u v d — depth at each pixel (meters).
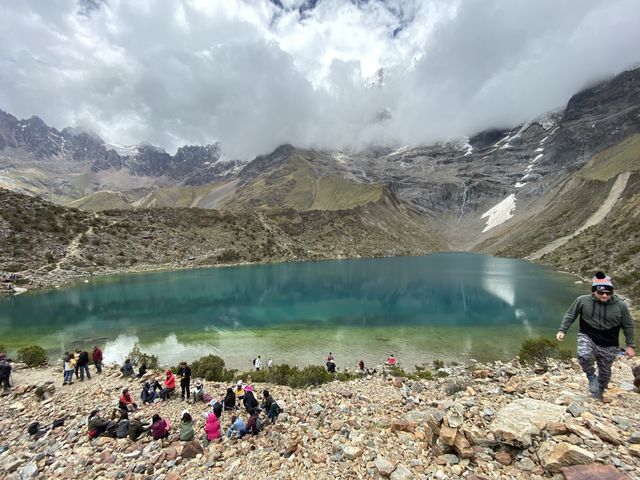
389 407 14.82
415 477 7.88
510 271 116.75
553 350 28.70
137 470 11.52
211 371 27.98
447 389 17.66
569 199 193.25
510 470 7.28
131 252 121.06
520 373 21.94
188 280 97.38
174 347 40.66
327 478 9.00
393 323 50.47
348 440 11.01
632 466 6.21
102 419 15.55
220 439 13.45
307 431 12.35
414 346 39.69
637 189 130.75
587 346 9.05
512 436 7.85
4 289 77.00
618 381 11.20
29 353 32.06
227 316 56.12
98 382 24.75
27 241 100.06
